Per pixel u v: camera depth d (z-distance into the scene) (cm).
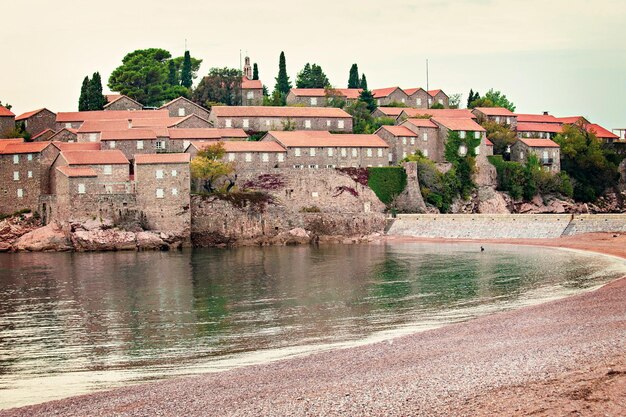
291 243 18638
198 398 6316
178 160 17750
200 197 18262
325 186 19912
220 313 10262
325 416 5634
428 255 15525
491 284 11788
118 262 15262
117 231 17338
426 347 7625
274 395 6231
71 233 17250
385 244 18050
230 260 15462
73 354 8362
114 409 6156
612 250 15038
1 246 17688
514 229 17725
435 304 10412
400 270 13525
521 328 8206
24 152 18675
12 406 6612
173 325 9631
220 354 8138
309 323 9500
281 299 11119
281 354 8025
